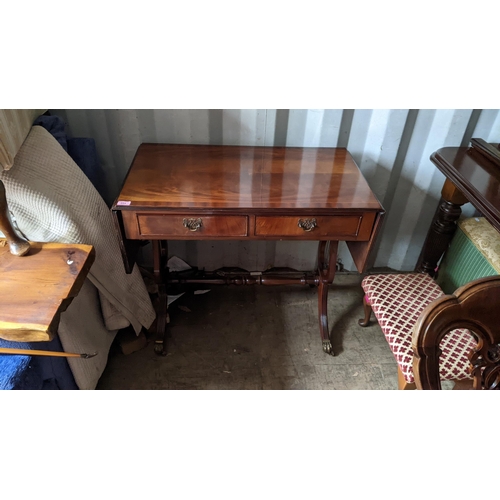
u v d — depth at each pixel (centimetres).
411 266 223
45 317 93
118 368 172
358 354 183
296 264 217
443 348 132
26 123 125
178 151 162
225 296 209
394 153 180
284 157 161
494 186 138
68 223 129
